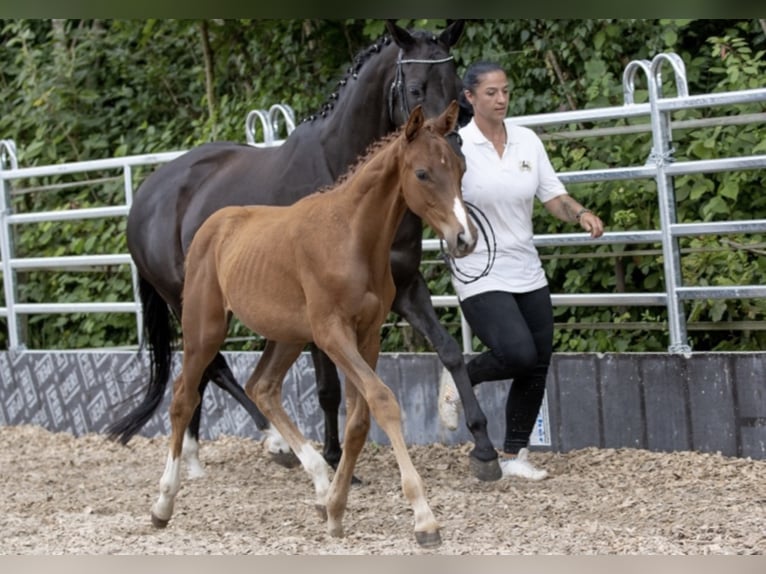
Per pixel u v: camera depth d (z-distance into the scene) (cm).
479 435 1031
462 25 1038
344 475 858
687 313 1282
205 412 1442
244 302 912
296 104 1734
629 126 1221
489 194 1019
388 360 1291
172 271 1234
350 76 1080
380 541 869
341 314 845
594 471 1096
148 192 1273
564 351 1341
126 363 1491
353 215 848
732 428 1094
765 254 1176
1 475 1283
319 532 909
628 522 901
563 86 1496
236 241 936
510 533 878
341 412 1323
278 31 1784
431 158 807
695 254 1231
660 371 1129
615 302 1173
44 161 1947
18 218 1625
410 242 1024
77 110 2000
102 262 1536
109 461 1352
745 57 1288
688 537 844
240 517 987
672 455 1113
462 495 1022
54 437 1527
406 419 1284
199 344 961
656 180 1140
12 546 896
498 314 1021
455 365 1030
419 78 1005
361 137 1062
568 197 1052
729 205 1254
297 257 866
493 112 1016
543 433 1195
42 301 1734
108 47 2047
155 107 2006
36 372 1598
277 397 945
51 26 2167
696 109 1291
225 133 1750
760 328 1170
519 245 1037
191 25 1834
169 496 944
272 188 1124
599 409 1166
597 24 1486
